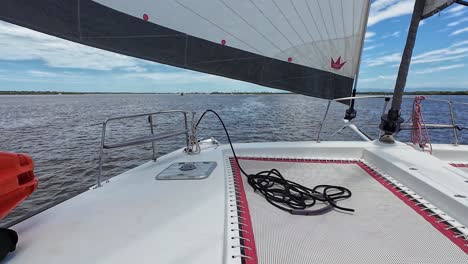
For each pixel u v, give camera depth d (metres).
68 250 1.02
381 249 1.10
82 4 1.37
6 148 15.51
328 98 2.35
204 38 1.79
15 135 20.14
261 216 1.37
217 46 1.85
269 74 2.07
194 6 1.70
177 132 2.25
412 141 2.61
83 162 12.45
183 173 1.81
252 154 2.45
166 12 1.63
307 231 1.24
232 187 1.67
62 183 10.05
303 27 2.06
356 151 2.41
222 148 2.55
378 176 1.91
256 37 1.95
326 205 1.50
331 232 1.23
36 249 1.03
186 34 1.72
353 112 2.53
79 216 1.27
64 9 1.33
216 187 1.61
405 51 2.17
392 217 1.36
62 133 20.72
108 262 0.95
